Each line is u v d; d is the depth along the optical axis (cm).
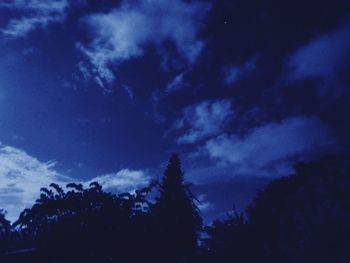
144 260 1163
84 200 1145
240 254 1548
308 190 1301
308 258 1159
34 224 1153
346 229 1059
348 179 1146
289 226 1338
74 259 1092
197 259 1612
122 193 1232
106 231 1128
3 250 1184
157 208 1382
